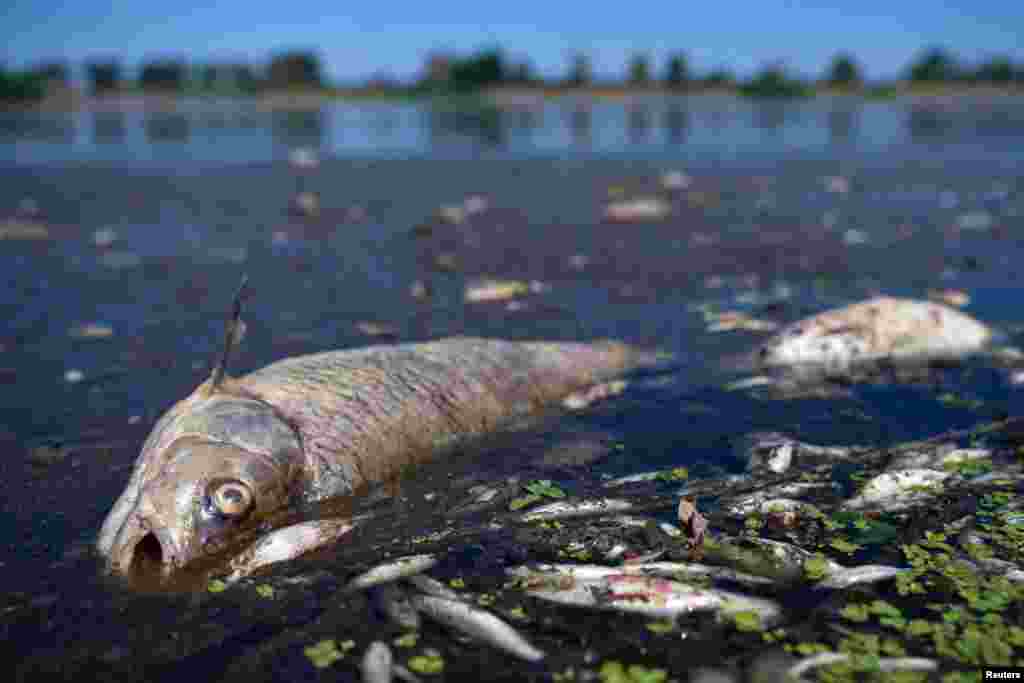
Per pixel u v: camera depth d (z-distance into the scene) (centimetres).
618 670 47
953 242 144
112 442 69
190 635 50
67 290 113
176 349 89
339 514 60
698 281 119
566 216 177
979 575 54
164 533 55
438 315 101
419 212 182
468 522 60
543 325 98
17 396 78
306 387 66
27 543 57
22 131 435
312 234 157
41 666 48
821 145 341
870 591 52
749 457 67
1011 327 95
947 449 67
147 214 181
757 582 53
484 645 49
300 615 51
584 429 73
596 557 56
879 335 88
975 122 483
